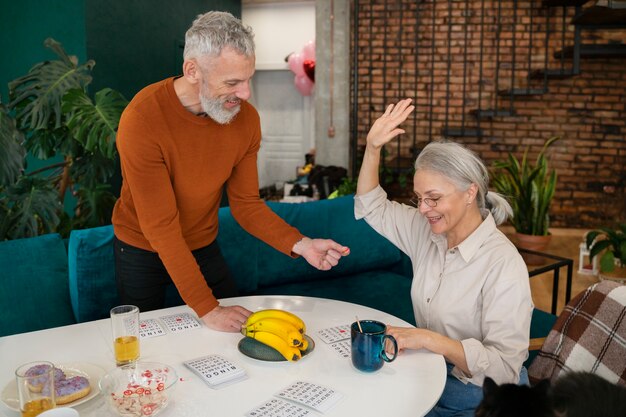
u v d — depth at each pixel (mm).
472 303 1494
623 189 6270
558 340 1519
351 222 3023
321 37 5941
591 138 6246
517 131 6328
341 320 1570
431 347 1339
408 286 2930
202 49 1410
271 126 8195
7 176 2805
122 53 4855
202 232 1856
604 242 4219
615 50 5410
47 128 2941
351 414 1076
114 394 1082
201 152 1612
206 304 1524
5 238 2730
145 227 1561
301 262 2895
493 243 1502
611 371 1358
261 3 7770
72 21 4332
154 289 1826
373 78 6453
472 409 1457
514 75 6234
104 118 2885
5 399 1110
